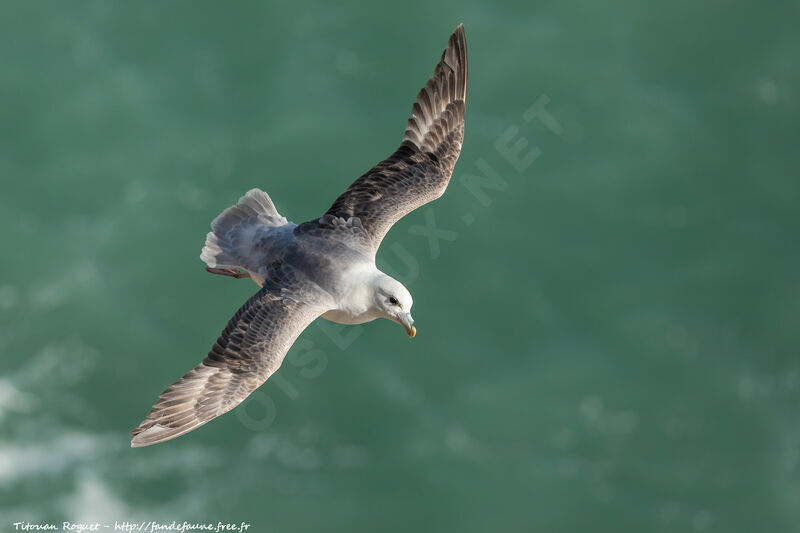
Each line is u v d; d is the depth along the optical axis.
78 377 34.41
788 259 38.19
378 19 42.34
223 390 14.60
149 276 36.66
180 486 32.44
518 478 33.09
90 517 31.78
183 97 40.91
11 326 35.25
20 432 33.19
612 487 33.19
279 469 32.81
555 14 42.81
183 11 42.53
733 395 35.19
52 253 37.00
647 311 36.78
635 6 42.97
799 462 33.91
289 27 42.25
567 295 36.88
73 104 40.47
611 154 39.88
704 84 41.88
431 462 33.25
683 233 38.56
